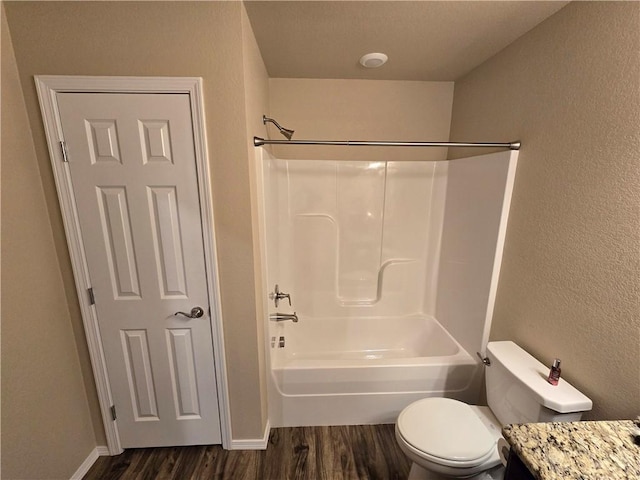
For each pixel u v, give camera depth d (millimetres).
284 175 2248
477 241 1807
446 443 1257
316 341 2467
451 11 1267
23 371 1231
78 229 1380
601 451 761
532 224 1392
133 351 1536
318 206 2316
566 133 1199
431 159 2350
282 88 2184
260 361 1618
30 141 1274
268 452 1667
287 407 1806
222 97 1276
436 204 2346
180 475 1540
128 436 1649
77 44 1213
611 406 1032
